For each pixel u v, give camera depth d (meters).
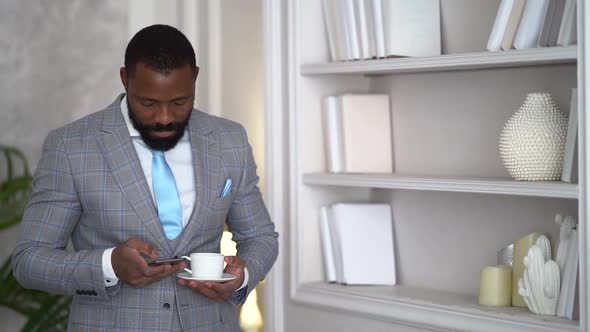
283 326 2.95
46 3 3.65
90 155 1.91
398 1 2.65
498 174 2.66
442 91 2.81
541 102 2.39
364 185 2.71
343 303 2.75
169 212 1.94
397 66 2.61
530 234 2.50
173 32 1.86
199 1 3.64
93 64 3.70
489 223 2.70
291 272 2.88
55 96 3.68
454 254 2.79
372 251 2.88
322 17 2.90
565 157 2.29
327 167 2.92
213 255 1.85
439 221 2.83
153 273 1.78
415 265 2.90
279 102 2.91
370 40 2.71
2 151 3.58
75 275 1.84
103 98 3.70
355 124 2.85
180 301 1.92
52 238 1.91
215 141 2.03
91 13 3.69
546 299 2.36
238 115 3.53
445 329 2.50
